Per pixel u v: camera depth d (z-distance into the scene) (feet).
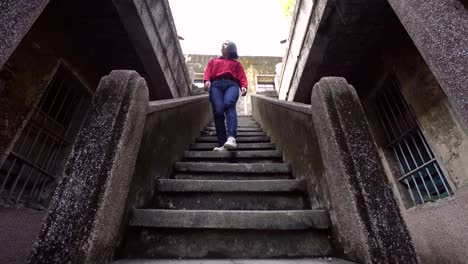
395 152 12.62
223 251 5.29
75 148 4.37
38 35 9.89
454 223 8.34
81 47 12.32
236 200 7.23
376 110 13.87
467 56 4.49
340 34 11.93
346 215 4.68
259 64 42.83
